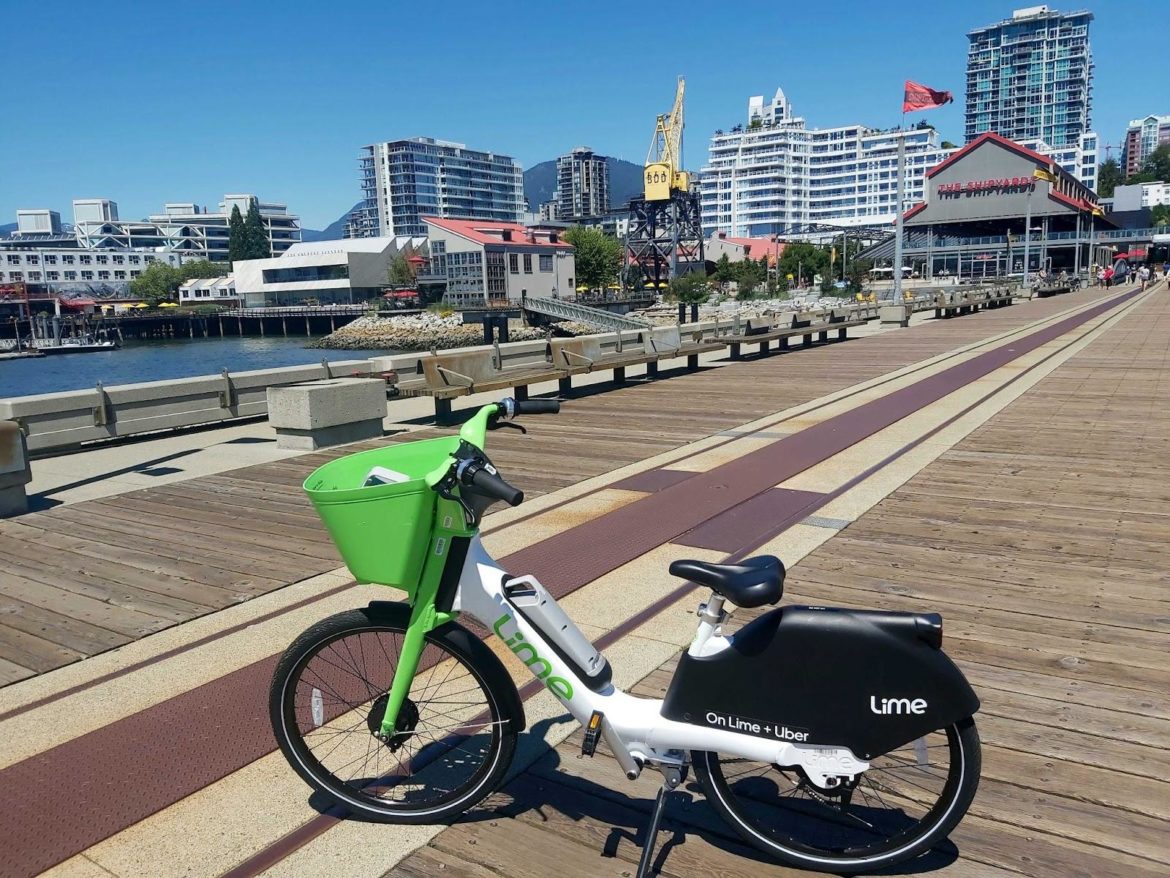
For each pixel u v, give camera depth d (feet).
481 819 9.36
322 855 8.80
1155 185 643.04
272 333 398.83
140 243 647.97
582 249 385.29
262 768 10.37
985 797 9.34
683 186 413.18
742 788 9.56
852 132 619.67
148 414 30.91
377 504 8.22
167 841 9.04
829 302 206.39
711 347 51.34
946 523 19.08
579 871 8.48
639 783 9.98
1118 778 9.57
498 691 8.80
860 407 35.29
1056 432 28.78
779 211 626.23
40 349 309.42
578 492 22.81
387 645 12.21
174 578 16.87
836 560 16.84
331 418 29.86
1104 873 8.16
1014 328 77.46
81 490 24.34
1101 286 217.77
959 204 346.74
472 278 334.85
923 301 98.73
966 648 12.84
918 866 8.39
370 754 10.45
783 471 24.45
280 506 22.08
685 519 19.98
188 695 12.17
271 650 13.57
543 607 8.38
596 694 8.46
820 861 8.30
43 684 12.60
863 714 7.73
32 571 17.43
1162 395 36.01
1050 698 11.32
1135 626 13.44
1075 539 17.71
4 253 540.93
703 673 8.10
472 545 8.52
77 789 9.96
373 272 392.06
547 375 37.91
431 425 34.40
